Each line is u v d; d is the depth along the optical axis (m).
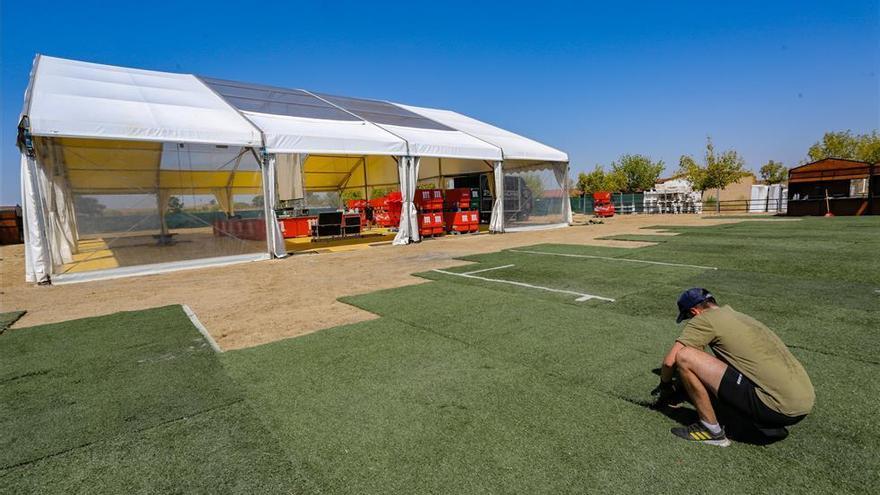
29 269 8.76
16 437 2.92
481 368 3.83
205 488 2.34
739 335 2.46
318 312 5.96
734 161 32.59
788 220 19.05
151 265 9.77
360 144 12.59
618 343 4.33
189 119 10.63
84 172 9.83
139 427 3.00
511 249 11.75
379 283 7.79
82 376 3.94
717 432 2.57
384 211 20.66
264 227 11.35
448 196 16.88
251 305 6.51
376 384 3.57
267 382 3.68
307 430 2.90
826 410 2.92
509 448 2.62
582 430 2.79
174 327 5.41
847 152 40.06
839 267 7.68
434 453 2.60
